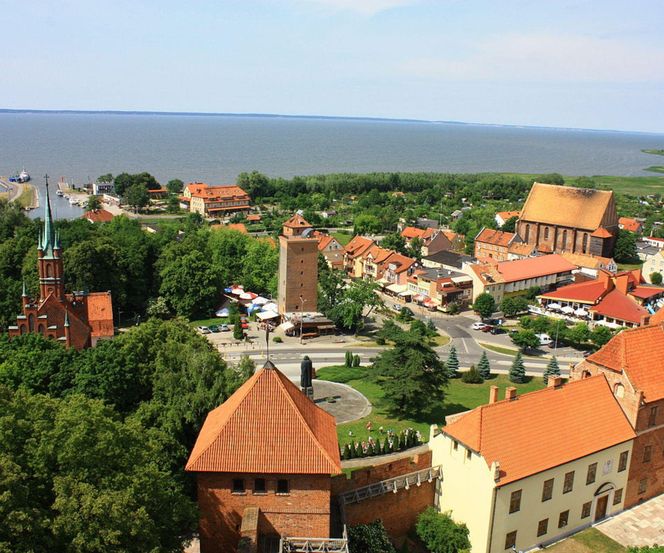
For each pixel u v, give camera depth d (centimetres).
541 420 6562
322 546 5284
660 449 7419
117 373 7300
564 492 6569
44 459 4675
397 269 19100
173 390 7138
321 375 11738
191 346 8206
